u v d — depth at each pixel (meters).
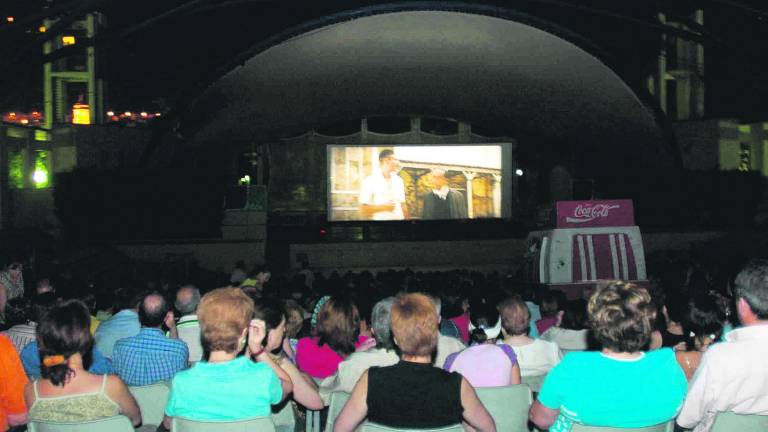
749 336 4.27
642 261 15.13
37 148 30.86
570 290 15.08
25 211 29.16
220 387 4.25
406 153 34.50
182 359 5.98
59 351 4.32
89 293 8.98
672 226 32.81
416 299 4.05
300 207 36.72
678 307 6.29
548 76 32.56
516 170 37.88
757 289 4.23
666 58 37.50
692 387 4.26
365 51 31.03
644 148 34.72
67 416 4.35
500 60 32.12
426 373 3.98
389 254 30.69
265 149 36.72
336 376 5.73
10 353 5.13
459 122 39.00
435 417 3.92
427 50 31.47
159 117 30.08
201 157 35.94
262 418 4.22
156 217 27.17
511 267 30.89
